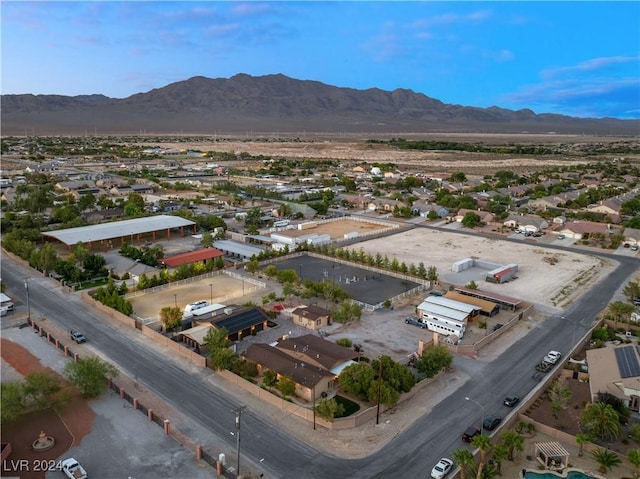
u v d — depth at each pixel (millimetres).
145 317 88000
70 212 160250
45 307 92250
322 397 63844
